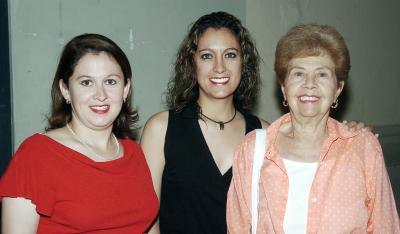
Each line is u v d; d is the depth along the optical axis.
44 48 2.59
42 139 1.64
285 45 1.73
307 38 1.68
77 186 1.63
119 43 2.80
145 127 2.17
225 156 2.12
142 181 1.84
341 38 1.71
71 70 1.66
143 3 2.86
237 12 3.20
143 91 2.92
